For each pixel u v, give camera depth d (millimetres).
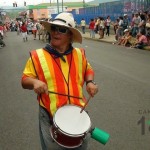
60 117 2811
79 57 3107
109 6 34344
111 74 10344
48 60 2967
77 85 3029
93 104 6805
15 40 30969
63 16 3027
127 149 4680
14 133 5410
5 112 6570
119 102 6914
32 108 6727
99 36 28609
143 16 19703
